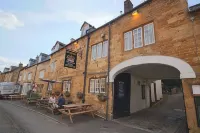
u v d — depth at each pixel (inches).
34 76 799.1
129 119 308.8
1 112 358.3
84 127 237.9
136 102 421.4
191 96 186.1
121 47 306.2
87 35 425.7
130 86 392.8
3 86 801.6
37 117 312.7
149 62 244.2
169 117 332.8
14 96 746.8
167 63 221.1
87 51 408.5
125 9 381.1
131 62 273.7
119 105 329.1
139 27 283.4
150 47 251.1
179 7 226.4
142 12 282.8
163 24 241.8
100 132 213.5
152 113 386.9
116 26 334.6
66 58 377.4
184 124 268.7
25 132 204.7
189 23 209.6
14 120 276.1
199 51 191.2
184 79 197.0
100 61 354.0
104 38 359.9
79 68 425.1
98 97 322.0
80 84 404.5
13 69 1293.1
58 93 472.4
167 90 987.3
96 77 352.8
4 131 204.8
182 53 207.9
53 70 601.3
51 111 378.9
